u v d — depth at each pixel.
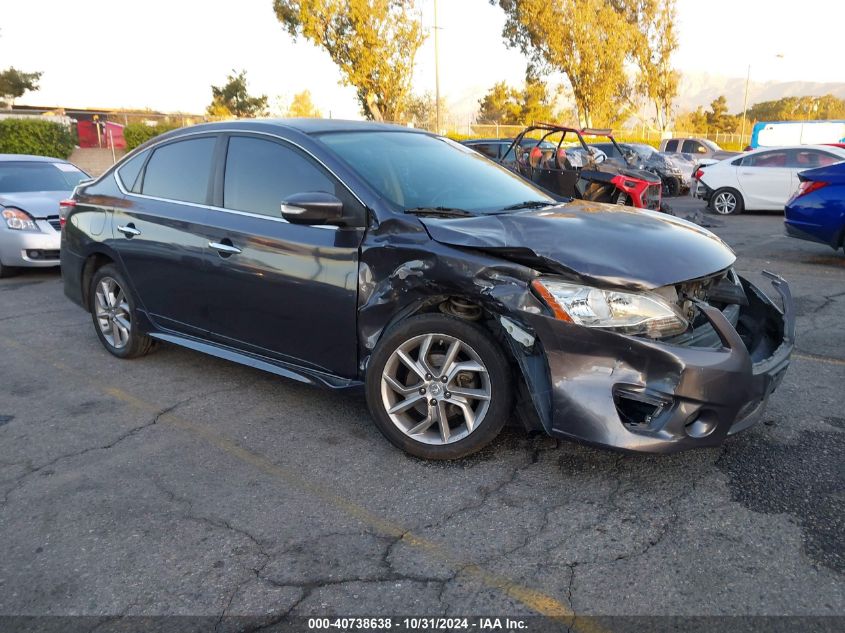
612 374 2.80
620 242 3.06
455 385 3.21
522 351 2.97
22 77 50.44
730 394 2.79
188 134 4.34
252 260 3.74
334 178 3.51
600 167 11.61
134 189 4.60
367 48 29.83
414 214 3.33
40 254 7.98
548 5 37.88
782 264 8.32
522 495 2.97
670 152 22.45
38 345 5.38
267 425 3.77
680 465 3.19
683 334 2.88
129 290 4.66
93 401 4.18
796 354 4.83
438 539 2.67
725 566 2.46
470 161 4.21
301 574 2.47
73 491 3.10
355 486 3.09
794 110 102.62
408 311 3.25
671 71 45.66
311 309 3.54
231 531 2.75
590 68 39.03
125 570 2.52
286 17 30.88
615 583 2.39
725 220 13.23
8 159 9.08
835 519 2.74
